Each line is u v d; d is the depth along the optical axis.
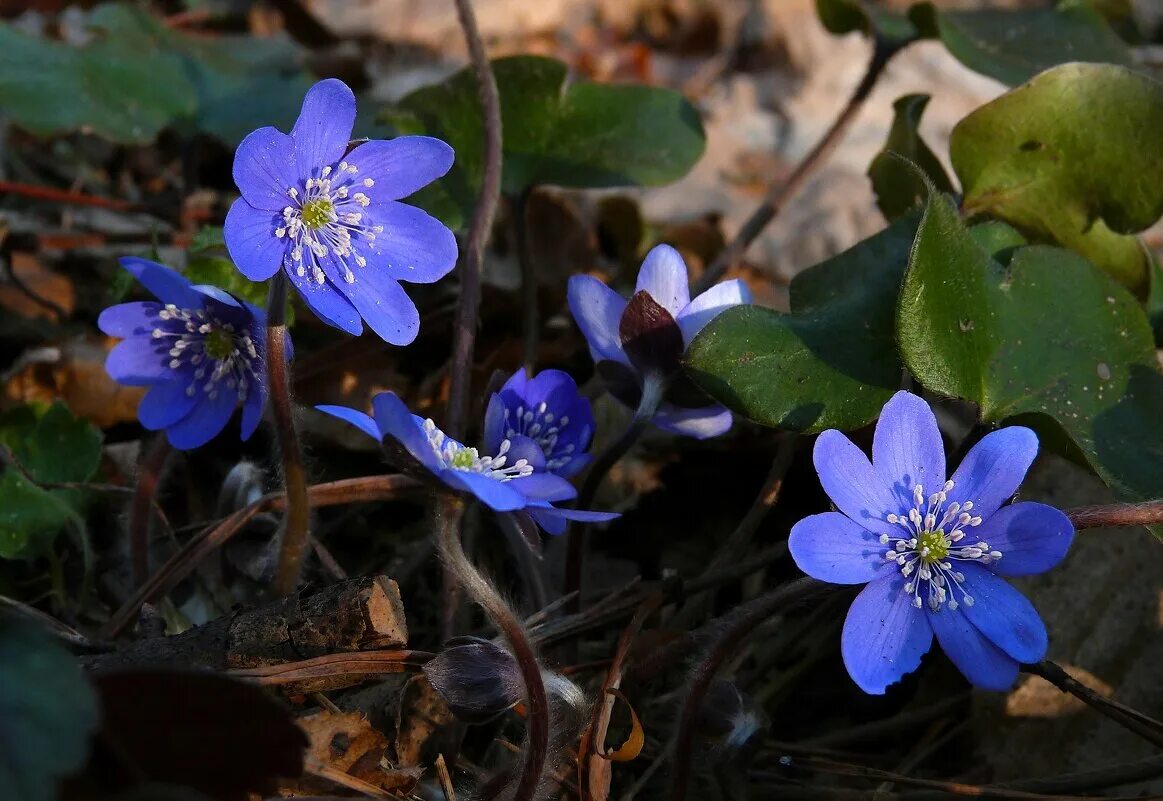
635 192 0.44
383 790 0.26
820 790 0.28
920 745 0.30
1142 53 0.51
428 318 0.35
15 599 0.30
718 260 0.35
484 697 0.26
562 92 0.34
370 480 0.30
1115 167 0.31
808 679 0.31
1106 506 0.27
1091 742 0.30
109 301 0.35
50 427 0.31
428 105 0.34
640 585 0.29
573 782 0.27
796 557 0.26
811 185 0.45
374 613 0.26
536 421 0.28
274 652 0.26
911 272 0.27
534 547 0.26
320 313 0.26
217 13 0.52
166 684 0.23
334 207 0.27
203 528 0.31
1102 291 0.30
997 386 0.28
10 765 0.22
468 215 0.33
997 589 0.26
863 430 0.33
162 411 0.29
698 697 0.27
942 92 0.50
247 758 0.24
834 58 0.52
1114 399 0.29
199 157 0.40
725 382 0.27
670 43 0.56
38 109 0.35
